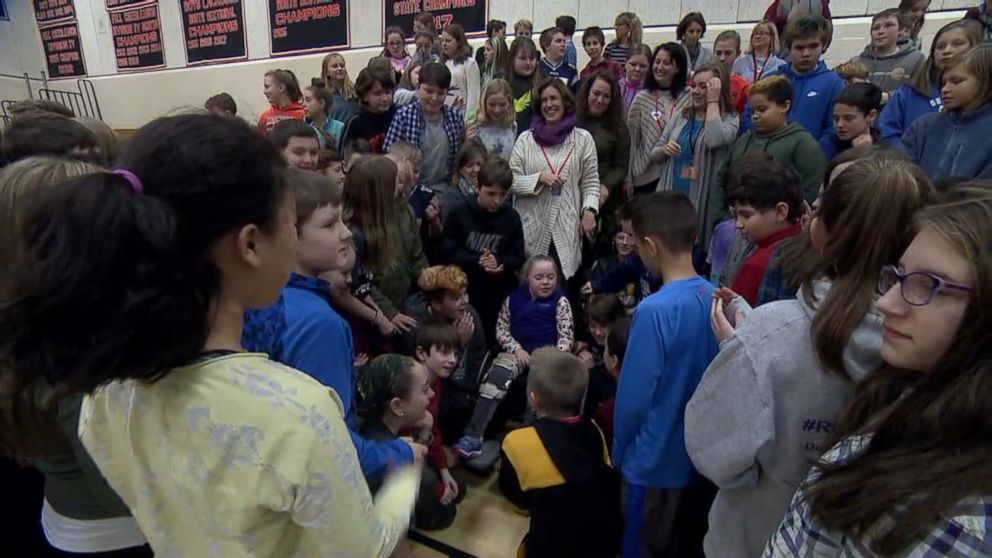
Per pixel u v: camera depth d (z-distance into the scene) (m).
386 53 5.12
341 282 1.55
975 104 1.78
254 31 6.87
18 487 1.09
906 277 0.52
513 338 2.34
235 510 0.50
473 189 2.55
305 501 0.50
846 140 2.26
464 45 3.94
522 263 2.52
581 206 2.69
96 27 8.23
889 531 0.44
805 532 0.57
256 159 0.48
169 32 7.55
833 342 0.75
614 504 1.51
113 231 0.40
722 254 2.01
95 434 0.56
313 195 0.96
